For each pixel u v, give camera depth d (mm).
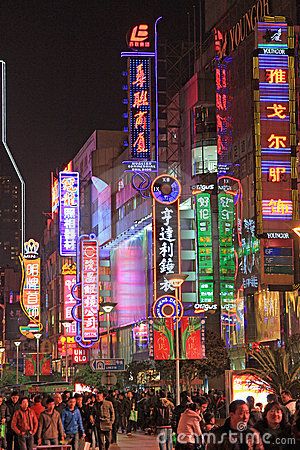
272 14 75812
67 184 127062
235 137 81750
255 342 72438
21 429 26516
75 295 102188
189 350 45531
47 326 197500
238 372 35094
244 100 79875
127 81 94375
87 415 34250
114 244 131250
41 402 31078
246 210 78625
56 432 26891
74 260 165625
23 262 154750
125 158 130875
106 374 50281
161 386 74000
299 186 61656
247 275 76750
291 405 21703
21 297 153750
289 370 35406
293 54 55344
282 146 54625
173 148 103812
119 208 133375
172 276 41750
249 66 79438
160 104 104562
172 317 45844
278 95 54969
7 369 153875
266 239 55781
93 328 99875
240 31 82438
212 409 43031
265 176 54312
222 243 82312
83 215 157375
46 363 113688
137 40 95250
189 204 99812
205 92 97375
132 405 49656
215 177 96938
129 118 93750
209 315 89812
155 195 85062
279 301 67250
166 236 84812
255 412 18578
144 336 109875
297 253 58062
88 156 160875
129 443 42656
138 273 120000
